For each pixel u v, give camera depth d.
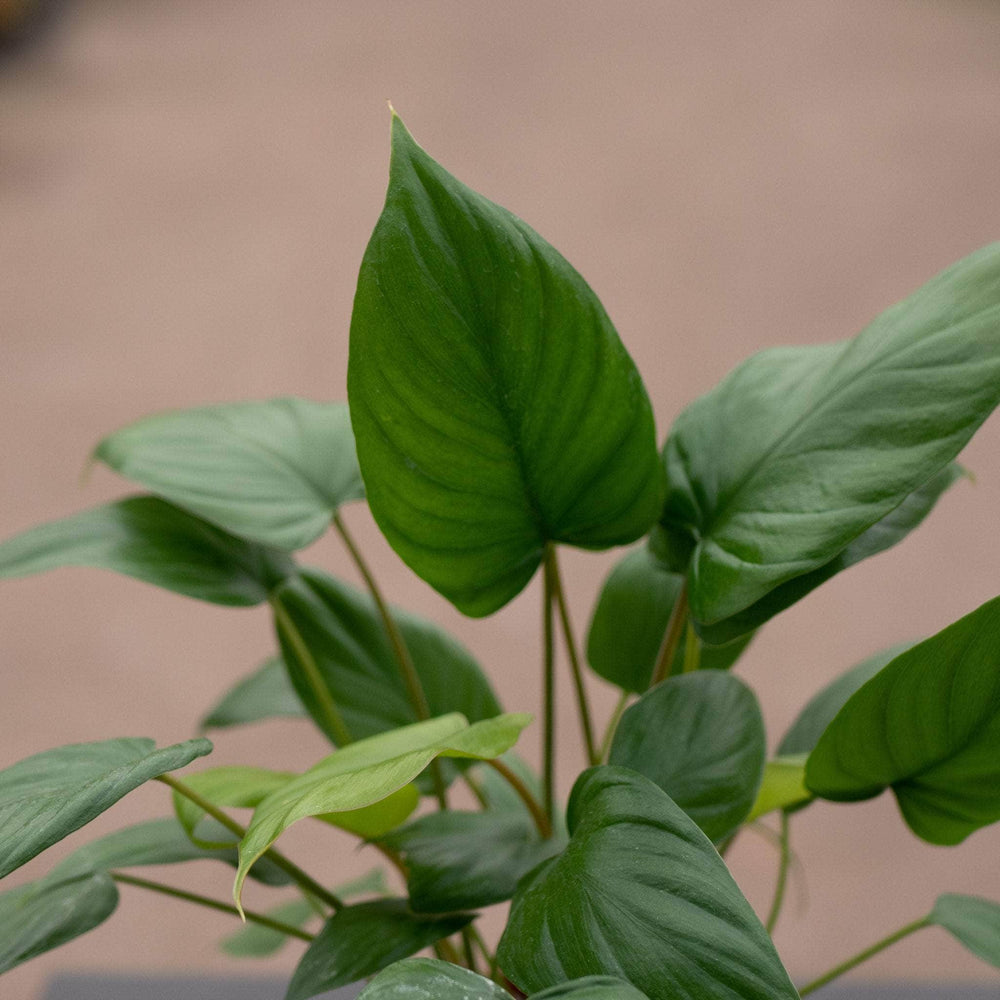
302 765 1.54
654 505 0.68
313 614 0.74
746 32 3.32
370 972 0.65
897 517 0.67
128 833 0.71
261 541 0.70
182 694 1.64
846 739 0.66
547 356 0.65
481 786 0.75
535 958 0.61
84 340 2.26
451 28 3.49
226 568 0.72
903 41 3.16
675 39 3.31
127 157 2.87
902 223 2.38
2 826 0.60
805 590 0.66
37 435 2.02
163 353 2.22
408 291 0.64
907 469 0.64
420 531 0.67
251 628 1.78
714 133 2.79
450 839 0.67
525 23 3.49
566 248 2.40
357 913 0.67
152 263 2.48
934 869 1.40
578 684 0.70
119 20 3.63
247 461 0.72
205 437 0.72
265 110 3.06
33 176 2.79
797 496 0.65
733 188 2.56
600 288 2.28
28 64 3.34
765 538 0.65
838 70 3.04
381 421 0.65
